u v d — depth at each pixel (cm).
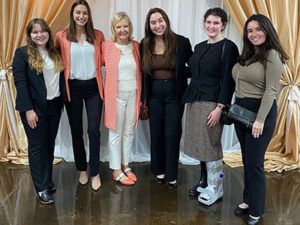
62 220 230
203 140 238
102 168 316
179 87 254
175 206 250
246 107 207
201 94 235
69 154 328
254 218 225
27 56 223
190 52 256
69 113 261
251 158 210
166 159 272
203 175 270
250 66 200
